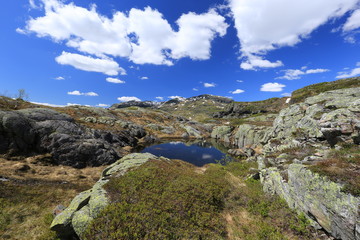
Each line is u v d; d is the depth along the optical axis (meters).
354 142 15.34
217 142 70.88
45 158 29.22
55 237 11.27
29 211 14.70
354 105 19.78
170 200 14.15
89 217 11.57
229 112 139.75
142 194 14.54
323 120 20.16
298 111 32.69
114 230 10.57
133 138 60.38
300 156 18.80
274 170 17.98
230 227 12.73
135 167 21.19
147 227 11.01
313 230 11.03
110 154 35.44
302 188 12.49
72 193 19.34
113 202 13.09
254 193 17.45
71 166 30.17
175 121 117.88
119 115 89.50
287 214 13.05
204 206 14.33
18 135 28.69
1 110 29.88
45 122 33.59
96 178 26.41
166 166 22.97
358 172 10.15
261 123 68.69
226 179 21.83
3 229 12.28
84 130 40.81
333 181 10.28
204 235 11.45
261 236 11.37
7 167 23.48
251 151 43.22
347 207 8.98
